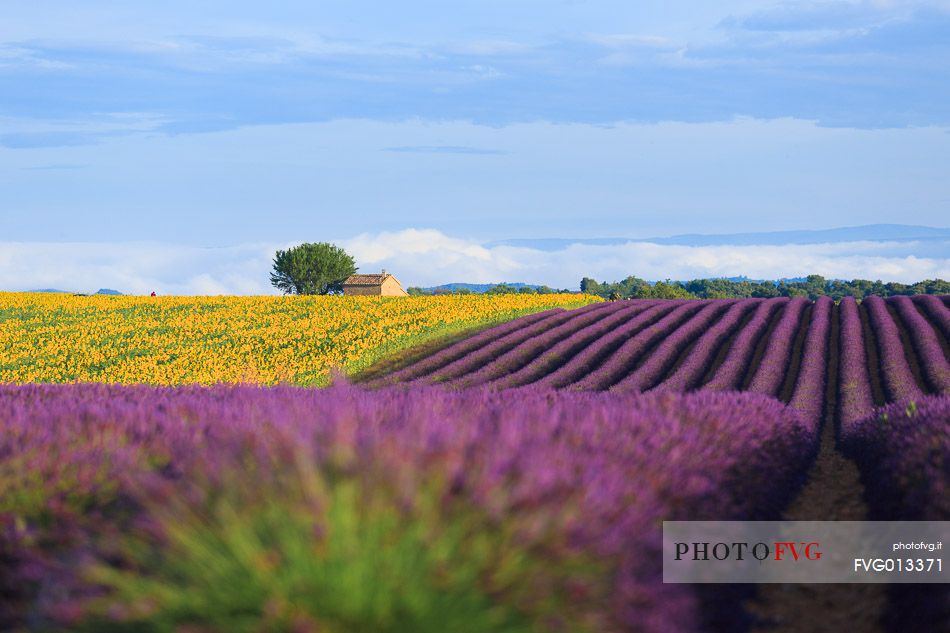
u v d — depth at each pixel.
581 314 70.44
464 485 7.14
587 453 10.09
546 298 86.75
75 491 9.40
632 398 17.47
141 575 6.77
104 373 52.19
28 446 10.43
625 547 7.40
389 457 7.18
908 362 50.41
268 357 55.84
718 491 11.95
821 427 33.53
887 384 41.72
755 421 17.78
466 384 44.19
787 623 11.56
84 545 7.89
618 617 6.88
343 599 6.02
